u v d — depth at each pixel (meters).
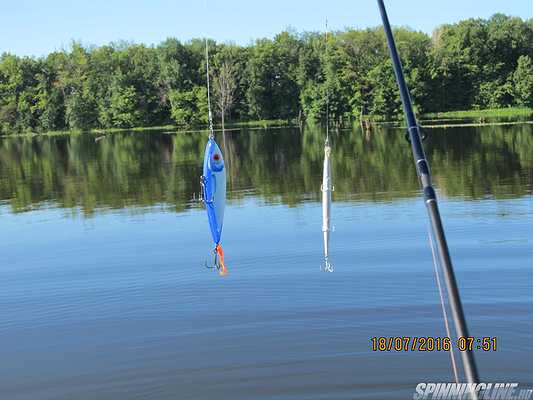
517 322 14.34
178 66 117.44
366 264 18.83
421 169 6.69
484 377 12.29
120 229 25.61
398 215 25.06
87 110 123.19
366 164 42.53
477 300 15.69
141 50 128.88
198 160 52.03
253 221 25.52
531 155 42.12
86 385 12.70
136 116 120.56
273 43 120.94
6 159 65.25
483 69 114.00
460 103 114.00
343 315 15.19
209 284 17.80
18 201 34.88
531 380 12.11
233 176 39.75
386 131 77.12
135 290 17.69
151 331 14.90
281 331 14.48
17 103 125.88
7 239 25.00
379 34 111.69
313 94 105.19
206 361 13.30
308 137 73.12
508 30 116.88
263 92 115.88
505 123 79.44
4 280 19.28
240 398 11.91
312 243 21.45
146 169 47.28
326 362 13.02
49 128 126.25
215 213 10.30
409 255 19.52
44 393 12.51
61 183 41.84
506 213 24.44
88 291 17.83
